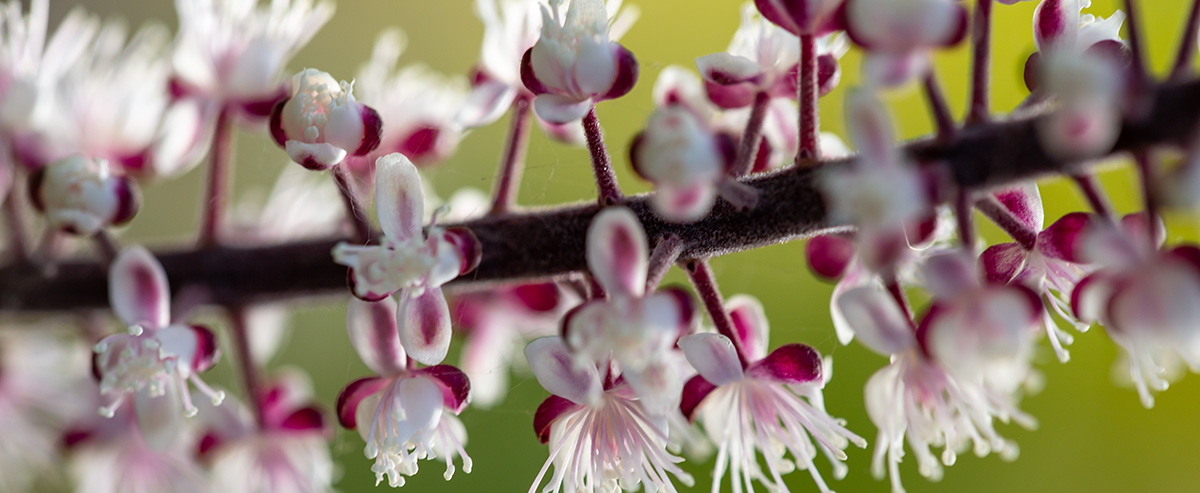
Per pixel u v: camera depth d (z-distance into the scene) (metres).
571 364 0.12
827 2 0.12
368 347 0.12
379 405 0.12
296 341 0.19
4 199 0.13
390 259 0.12
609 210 0.11
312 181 0.15
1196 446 0.17
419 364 0.12
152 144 0.13
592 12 0.12
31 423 0.14
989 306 0.11
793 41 0.12
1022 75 0.12
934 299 0.11
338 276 0.13
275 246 0.13
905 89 0.11
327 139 0.12
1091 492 0.18
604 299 0.12
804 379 0.12
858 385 0.17
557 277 0.12
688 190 0.11
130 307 0.12
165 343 0.12
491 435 0.18
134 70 0.14
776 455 0.12
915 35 0.11
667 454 0.12
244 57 0.13
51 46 0.13
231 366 0.17
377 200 0.12
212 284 0.13
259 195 0.16
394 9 0.22
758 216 0.12
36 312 0.13
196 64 0.13
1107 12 0.18
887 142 0.11
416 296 0.12
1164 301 0.11
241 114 0.13
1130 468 0.18
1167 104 0.11
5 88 0.13
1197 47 0.11
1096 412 0.18
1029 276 0.12
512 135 0.13
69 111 0.13
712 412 0.12
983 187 0.11
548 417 0.12
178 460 0.14
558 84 0.12
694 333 0.12
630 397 0.12
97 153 0.13
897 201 0.11
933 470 0.12
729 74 0.12
